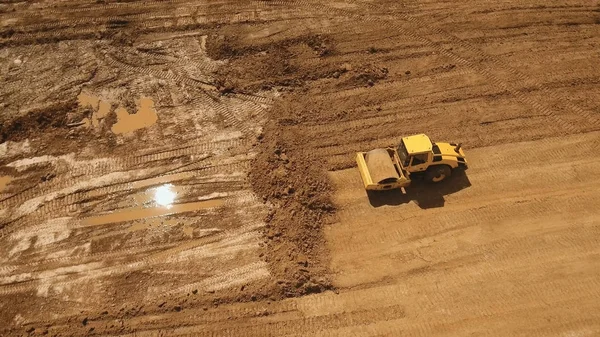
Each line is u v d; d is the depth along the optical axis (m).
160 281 12.20
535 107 15.52
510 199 13.42
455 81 16.36
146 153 14.97
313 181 13.90
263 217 13.35
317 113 15.66
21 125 15.63
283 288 11.80
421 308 11.45
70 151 15.07
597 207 13.09
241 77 16.80
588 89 15.91
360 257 12.48
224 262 12.49
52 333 11.31
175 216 13.53
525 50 17.14
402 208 13.43
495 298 11.53
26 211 13.74
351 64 16.95
